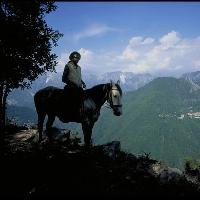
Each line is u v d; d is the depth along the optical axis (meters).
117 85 12.58
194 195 9.42
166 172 11.16
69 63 12.94
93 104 12.85
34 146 14.13
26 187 8.67
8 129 19.73
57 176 9.43
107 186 9.16
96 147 13.08
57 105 13.72
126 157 13.07
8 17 13.96
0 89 18.27
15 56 14.05
